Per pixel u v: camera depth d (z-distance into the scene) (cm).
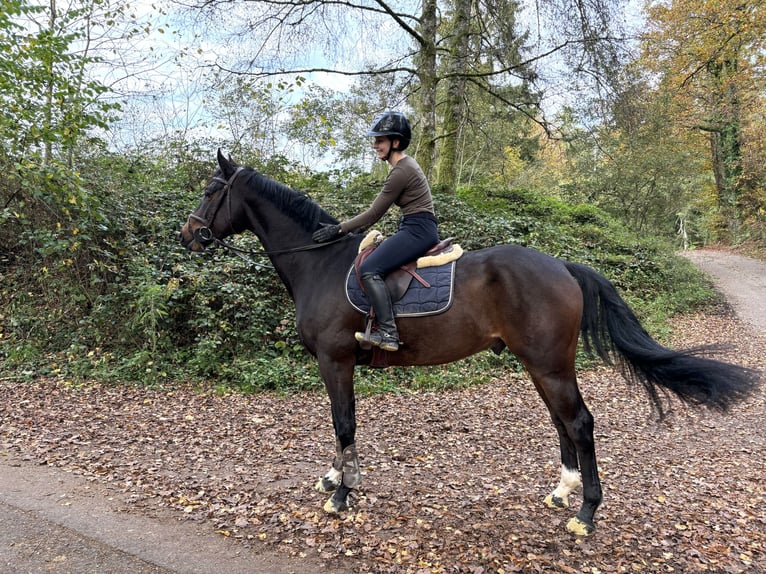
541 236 1186
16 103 668
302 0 1014
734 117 2055
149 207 834
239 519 325
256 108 1084
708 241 2983
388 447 468
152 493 359
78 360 659
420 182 325
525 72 1171
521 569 280
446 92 1488
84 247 740
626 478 407
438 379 670
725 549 300
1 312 738
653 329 1002
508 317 312
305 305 349
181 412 541
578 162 1945
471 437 497
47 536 298
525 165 2436
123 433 474
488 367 729
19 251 793
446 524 326
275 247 368
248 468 408
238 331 711
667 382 312
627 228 1688
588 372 754
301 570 276
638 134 1446
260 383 626
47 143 715
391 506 350
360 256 334
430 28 1219
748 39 1841
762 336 1009
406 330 320
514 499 365
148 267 711
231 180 370
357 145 1385
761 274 1800
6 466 394
